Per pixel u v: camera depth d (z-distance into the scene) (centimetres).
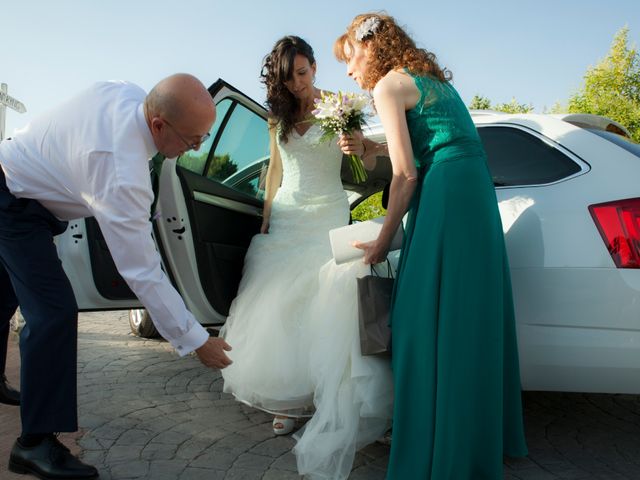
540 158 246
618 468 221
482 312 186
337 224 271
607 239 211
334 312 222
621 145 236
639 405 297
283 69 261
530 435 255
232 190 300
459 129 196
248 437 247
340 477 200
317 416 210
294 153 272
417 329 189
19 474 203
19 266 193
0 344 262
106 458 223
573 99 1930
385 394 206
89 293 322
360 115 246
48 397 192
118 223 170
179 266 274
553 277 219
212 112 175
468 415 182
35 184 193
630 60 1839
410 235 204
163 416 272
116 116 176
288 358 238
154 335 443
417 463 183
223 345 187
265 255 266
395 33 205
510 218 235
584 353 213
